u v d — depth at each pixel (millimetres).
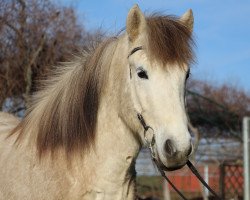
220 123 12406
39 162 3361
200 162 15211
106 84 3381
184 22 3391
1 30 8742
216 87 23172
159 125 2945
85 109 3402
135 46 3156
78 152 3316
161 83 2984
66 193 3268
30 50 8828
